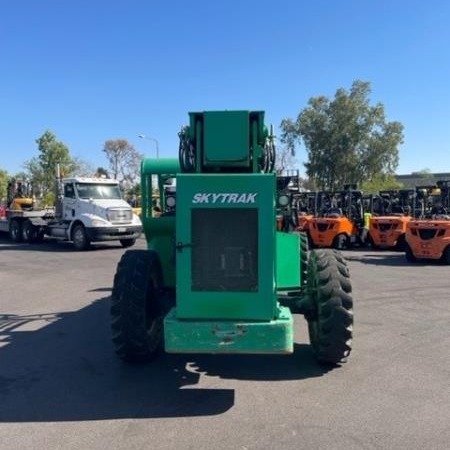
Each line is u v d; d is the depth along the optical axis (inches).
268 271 198.7
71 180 834.2
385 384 215.3
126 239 852.6
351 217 831.1
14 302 402.6
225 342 197.0
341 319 222.4
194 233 201.3
